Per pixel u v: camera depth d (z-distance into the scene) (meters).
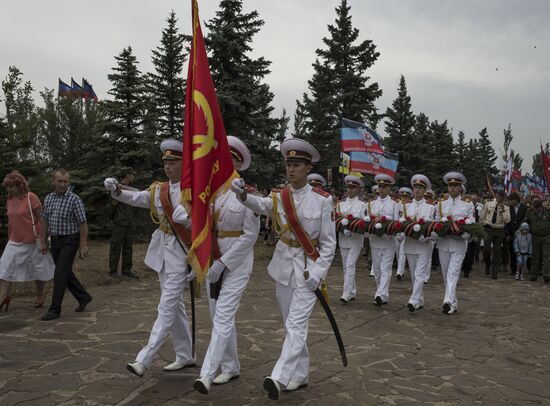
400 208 9.66
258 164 20.08
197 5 4.25
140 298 8.71
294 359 4.24
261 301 8.74
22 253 7.41
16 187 7.34
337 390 4.65
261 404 4.23
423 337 6.76
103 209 16.17
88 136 18.88
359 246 9.16
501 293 10.69
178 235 4.64
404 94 34.72
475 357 5.93
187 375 4.88
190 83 4.25
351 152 13.53
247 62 18.91
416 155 34.19
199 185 4.07
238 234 4.54
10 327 6.60
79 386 4.55
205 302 8.48
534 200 12.68
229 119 18.41
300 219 4.52
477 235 8.13
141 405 4.16
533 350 6.31
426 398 4.54
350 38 28.98
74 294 7.58
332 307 8.61
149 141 18.36
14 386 4.53
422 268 8.49
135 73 17.38
